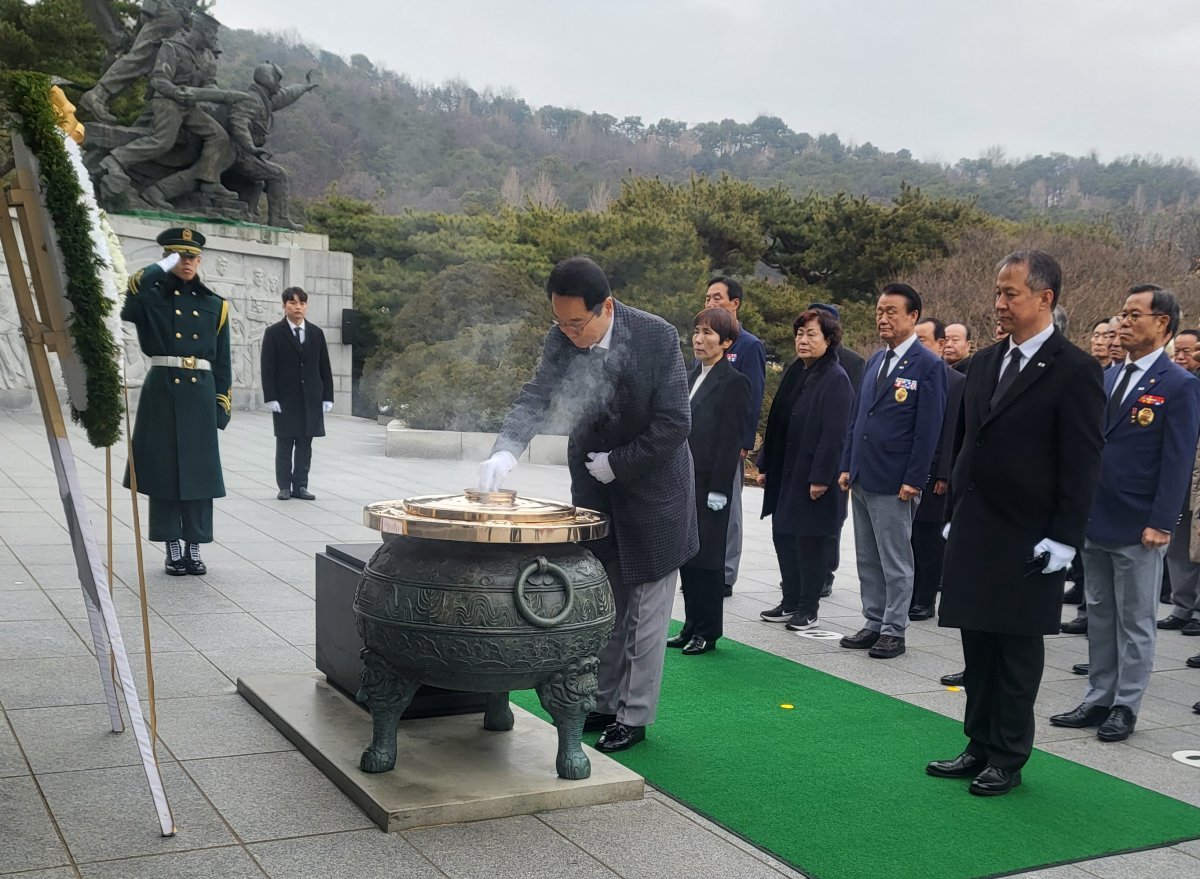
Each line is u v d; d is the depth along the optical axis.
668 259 22.22
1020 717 3.56
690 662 5.09
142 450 5.80
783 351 23.58
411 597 3.01
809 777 3.61
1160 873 2.99
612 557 3.88
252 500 9.10
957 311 23.61
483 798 3.05
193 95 16.75
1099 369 3.53
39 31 21.78
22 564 5.91
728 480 5.11
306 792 3.15
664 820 3.15
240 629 4.95
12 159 2.98
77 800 2.99
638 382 3.61
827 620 6.21
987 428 3.63
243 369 17.31
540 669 3.06
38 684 3.97
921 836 3.15
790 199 27.09
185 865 2.64
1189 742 4.31
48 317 2.87
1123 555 4.35
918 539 6.46
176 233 5.93
